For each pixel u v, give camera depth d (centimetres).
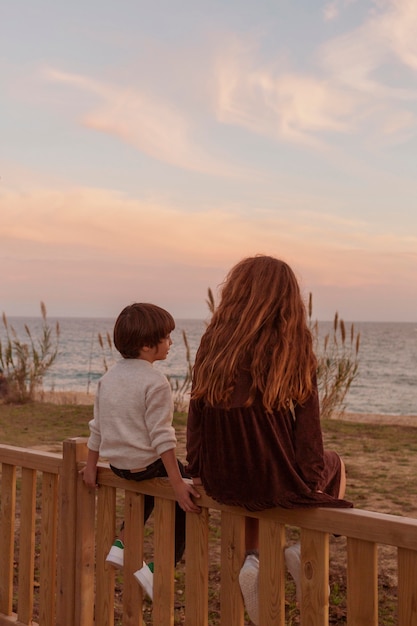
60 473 304
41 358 1415
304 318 234
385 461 789
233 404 226
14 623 321
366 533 206
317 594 219
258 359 223
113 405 269
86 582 296
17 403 1329
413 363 5209
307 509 219
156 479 264
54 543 310
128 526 276
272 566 229
